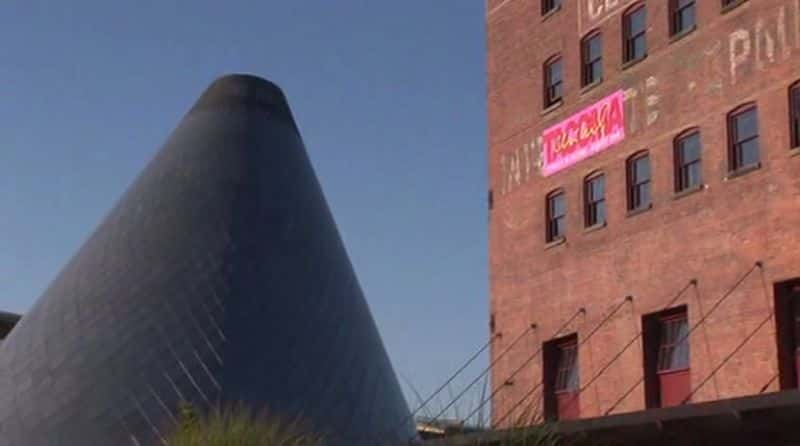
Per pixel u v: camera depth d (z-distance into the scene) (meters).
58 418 22.84
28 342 24.98
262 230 26.12
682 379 30.77
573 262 35.72
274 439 14.84
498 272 39.75
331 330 25.02
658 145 32.53
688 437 21.12
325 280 26.11
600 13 35.91
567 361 36.00
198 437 14.06
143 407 22.47
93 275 25.55
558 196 37.28
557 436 12.49
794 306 27.61
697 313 30.14
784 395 18.72
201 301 24.23
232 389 22.81
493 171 40.84
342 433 23.14
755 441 20.39
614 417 20.75
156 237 25.73
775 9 28.67
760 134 28.81
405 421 24.58
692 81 31.48
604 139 34.97
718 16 30.72
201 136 28.20
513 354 38.22
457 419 11.42
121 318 24.14
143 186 27.58
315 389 23.56
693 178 31.31
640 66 33.72
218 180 26.89
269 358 23.62
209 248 25.31
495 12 42.00
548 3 39.16
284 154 28.59
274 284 25.11
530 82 39.31
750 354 28.11
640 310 32.31
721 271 29.48
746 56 29.58
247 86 29.53
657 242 32.06
